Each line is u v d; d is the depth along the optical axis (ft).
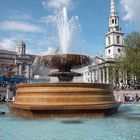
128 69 168.55
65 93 41.29
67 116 38.86
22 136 23.77
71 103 40.68
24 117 39.78
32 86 43.11
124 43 178.40
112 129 27.71
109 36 354.13
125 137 23.11
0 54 349.82
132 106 71.26
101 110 39.88
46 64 58.34
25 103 43.19
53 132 25.86
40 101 41.65
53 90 41.45
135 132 25.68
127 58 168.76
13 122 34.09
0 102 107.24
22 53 369.09
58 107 38.65
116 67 181.47
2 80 162.81
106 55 356.38
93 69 305.53
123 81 203.21
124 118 38.42
